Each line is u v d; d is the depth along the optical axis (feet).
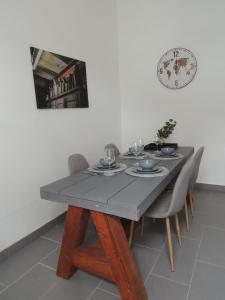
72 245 5.55
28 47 7.15
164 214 5.79
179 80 11.18
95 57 10.52
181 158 7.70
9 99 6.65
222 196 10.47
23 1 6.92
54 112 8.32
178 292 5.16
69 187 5.19
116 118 12.54
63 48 8.61
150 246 6.91
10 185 6.81
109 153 6.95
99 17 10.62
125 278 4.76
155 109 12.06
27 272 6.04
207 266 5.95
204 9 10.13
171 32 10.98
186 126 11.43
